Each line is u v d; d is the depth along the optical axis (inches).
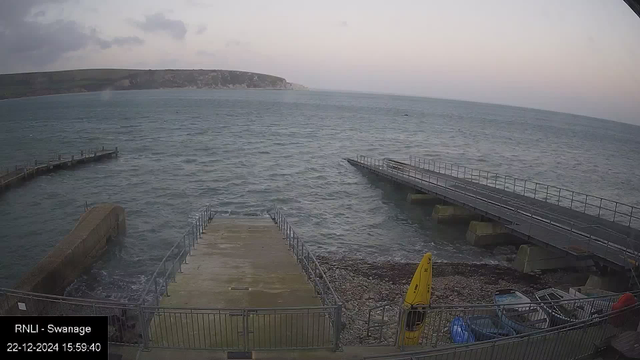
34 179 1398.9
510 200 1014.4
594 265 665.0
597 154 3065.9
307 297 437.7
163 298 426.3
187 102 6968.5
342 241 932.0
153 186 1354.6
